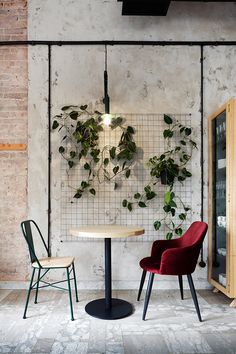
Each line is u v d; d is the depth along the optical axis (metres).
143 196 3.63
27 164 3.68
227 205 3.03
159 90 3.72
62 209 3.64
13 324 2.56
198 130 3.71
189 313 2.81
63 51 3.73
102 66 3.73
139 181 3.64
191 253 2.66
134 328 2.49
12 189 3.67
